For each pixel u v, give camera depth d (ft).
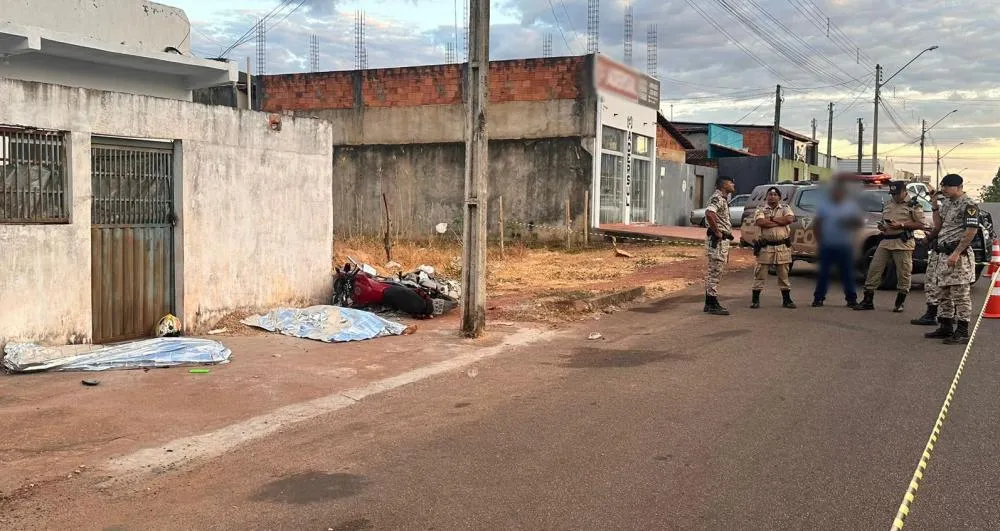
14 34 32.07
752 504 14.21
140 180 28.55
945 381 23.11
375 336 30.40
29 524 13.73
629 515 13.79
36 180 25.04
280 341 29.43
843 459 16.51
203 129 30.19
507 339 30.32
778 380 23.40
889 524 13.38
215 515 14.05
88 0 42.09
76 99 25.80
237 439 18.29
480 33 29.50
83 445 17.70
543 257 65.51
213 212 30.81
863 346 28.40
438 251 63.62
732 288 45.21
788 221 36.96
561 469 16.07
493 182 80.64
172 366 24.82
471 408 20.83
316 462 16.76
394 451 17.39
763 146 150.20
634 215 90.48
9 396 21.33
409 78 83.20
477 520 13.66
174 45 48.44
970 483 15.17
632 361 26.37
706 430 18.56
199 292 30.42
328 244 36.76
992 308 34.94
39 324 25.13
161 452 17.34
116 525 13.69
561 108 77.82
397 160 84.23
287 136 34.19
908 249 35.76
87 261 26.43
